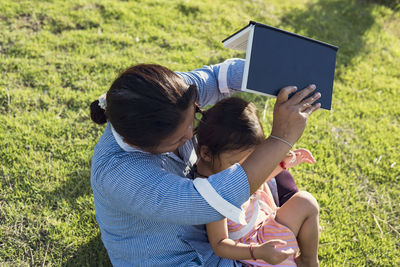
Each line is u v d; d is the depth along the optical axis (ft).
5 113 10.02
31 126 9.72
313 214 6.16
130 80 4.47
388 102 13.07
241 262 5.96
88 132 9.93
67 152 9.26
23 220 7.80
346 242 8.23
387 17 18.79
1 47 11.94
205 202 4.48
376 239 8.45
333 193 9.37
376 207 9.21
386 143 11.13
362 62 14.98
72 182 8.60
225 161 6.10
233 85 6.47
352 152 10.69
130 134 4.53
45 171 8.75
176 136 4.69
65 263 7.22
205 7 15.84
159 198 4.59
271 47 5.04
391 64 15.30
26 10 13.55
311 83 5.28
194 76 6.32
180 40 13.80
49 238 7.54
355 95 13.15
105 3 14.66
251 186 4.63
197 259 5.70
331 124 11.60
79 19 13.69
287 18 16.60
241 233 6.18
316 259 6.67
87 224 7.80
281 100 4.88
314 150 10.52
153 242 5.55
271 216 6.31
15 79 10.95
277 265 5.90
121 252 5.75
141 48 13.00
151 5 15.37
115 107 4.47
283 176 7.56
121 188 4.78
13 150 9.09
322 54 5.46
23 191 8.30
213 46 13.89
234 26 15.08
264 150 4.72
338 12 18.15
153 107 4.36
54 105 10.46
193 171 6.24
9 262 7.15
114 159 4.90
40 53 11.94
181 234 5.63
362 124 11.84
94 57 12.32
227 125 5.91
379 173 10.11
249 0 17.39
